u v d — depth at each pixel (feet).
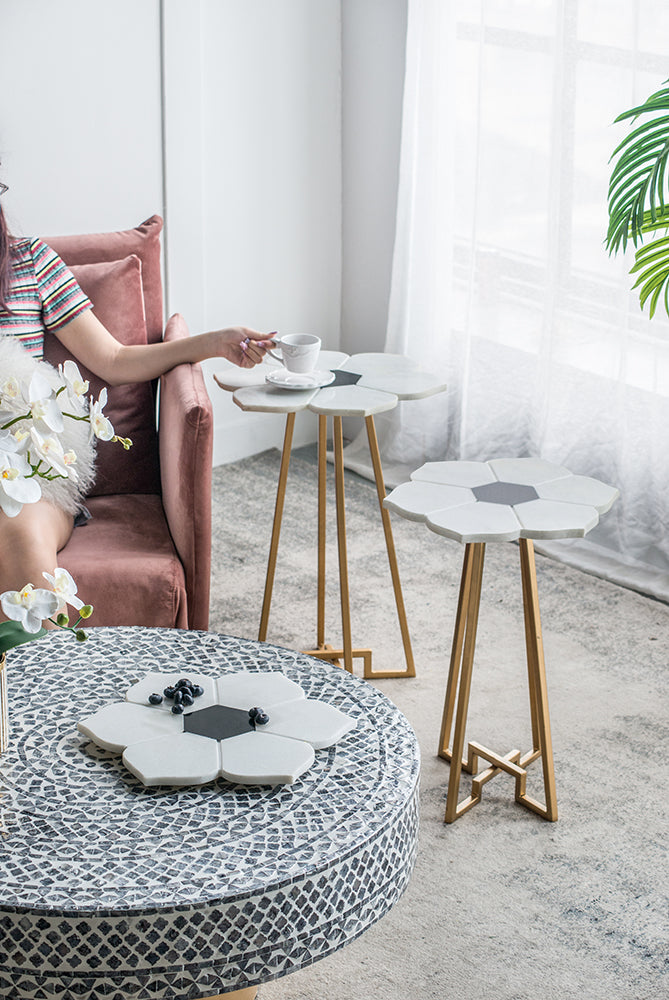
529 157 9.45
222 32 10.00
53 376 6.20
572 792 6.29
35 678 4.69
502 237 9.77
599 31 8.60
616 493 5.82
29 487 3.59
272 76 10.57
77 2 8.91
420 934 5.20
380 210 11.28
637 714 7.11
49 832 3.74
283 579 8.86
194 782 3.97
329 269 11.82
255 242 10.96
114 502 7.04
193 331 10.64
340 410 6.31
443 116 9.92
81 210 9.47
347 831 3.76
